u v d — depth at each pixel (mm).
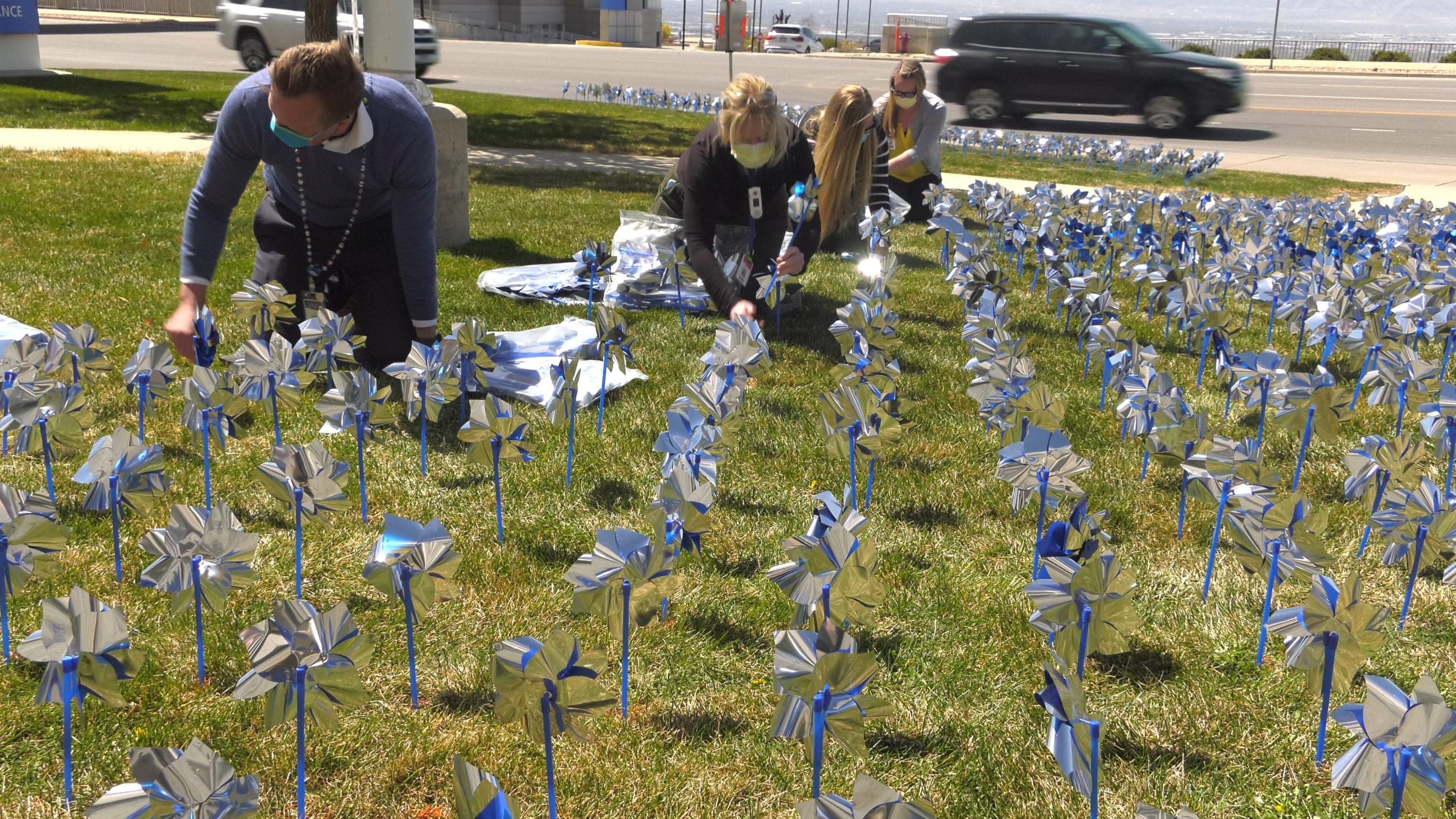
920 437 3814
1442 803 1556
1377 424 4070
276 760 2035
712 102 17469
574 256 6016
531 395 4016
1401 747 1532
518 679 1641
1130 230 6559
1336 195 10320
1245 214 6602
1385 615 1947
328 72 3254
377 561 2062
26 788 1954
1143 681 2420
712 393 2859
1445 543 2473
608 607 2064
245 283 3756
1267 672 2449
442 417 3787
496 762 2064
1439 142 15125
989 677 2412
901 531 3102
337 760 2055
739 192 5031
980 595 2750
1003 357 3289
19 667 2275
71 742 2062
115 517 2574
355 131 3498
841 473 3461
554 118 14461
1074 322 5418
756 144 4664
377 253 4082
